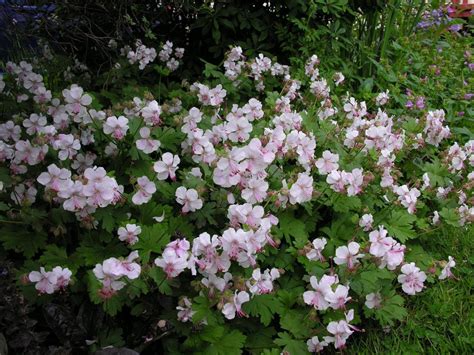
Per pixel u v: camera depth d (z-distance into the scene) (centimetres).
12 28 84
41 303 46
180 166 62
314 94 78
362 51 106
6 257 50
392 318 55
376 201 62
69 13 87
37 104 63
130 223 47
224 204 51
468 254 67
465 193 74
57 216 49
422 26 125
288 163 64
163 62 96
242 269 49
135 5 87
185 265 42
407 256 62
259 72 82
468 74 116
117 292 44
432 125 73
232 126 54
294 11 93
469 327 55
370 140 63
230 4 94
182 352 47
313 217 58
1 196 52
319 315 52
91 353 45
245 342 49
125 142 57
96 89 92
